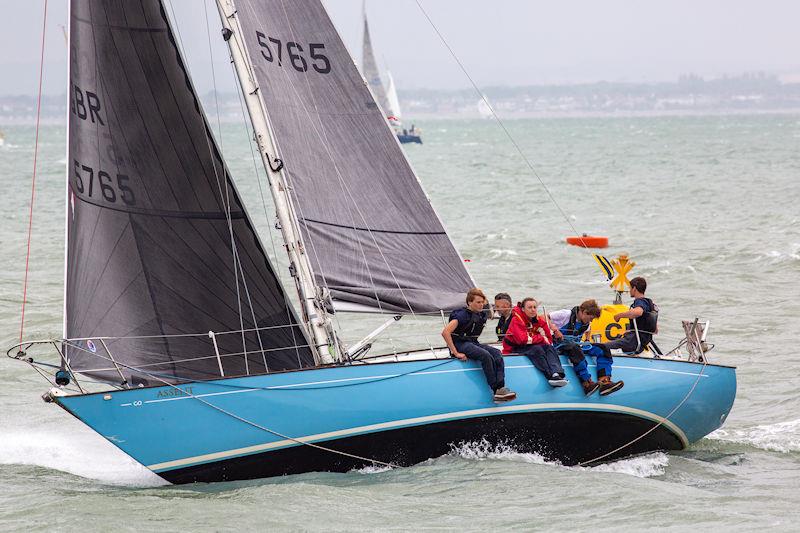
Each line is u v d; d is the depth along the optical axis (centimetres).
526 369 5078
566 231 15388
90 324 4706
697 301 9581
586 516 4300
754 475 5053
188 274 4884
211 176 4891
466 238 14750
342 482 4747
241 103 5353
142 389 4584
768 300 9519
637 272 11262
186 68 4822
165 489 4656
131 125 4762
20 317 8762
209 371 4909
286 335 5094
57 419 5953
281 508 4353
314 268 5234
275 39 5181
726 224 15662
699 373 5481
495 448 5097
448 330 4944
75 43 4659
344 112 5262
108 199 4738
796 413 6103
